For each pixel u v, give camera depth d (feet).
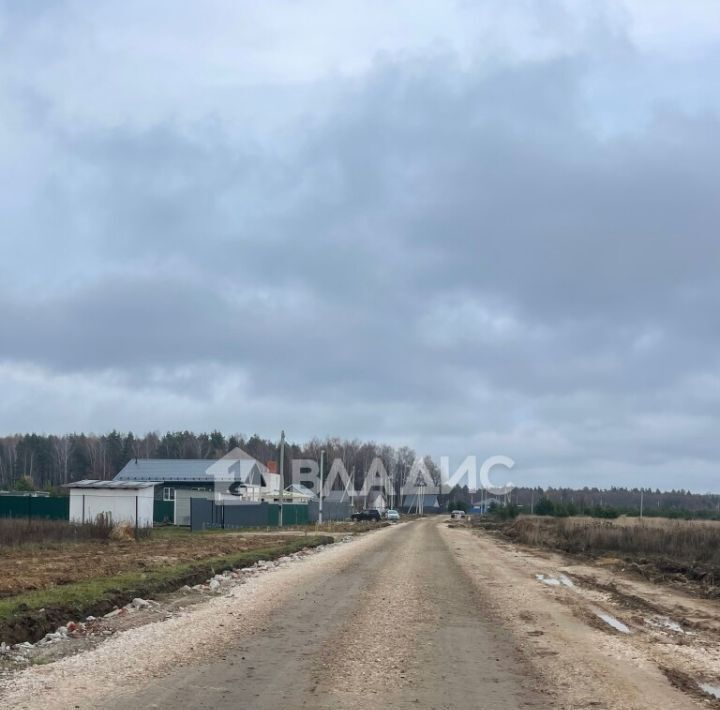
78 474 376.89
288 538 134.72
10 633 36.11
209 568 69.67
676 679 31.24
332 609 48.57
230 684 28.25
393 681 29.35
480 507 448.24
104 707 24.80
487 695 27.66
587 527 136.46
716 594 65.46
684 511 253.65
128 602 49.80
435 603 52.60
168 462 248.32
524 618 47.21
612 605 56.29
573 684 29.71
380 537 149.59
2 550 96.32
